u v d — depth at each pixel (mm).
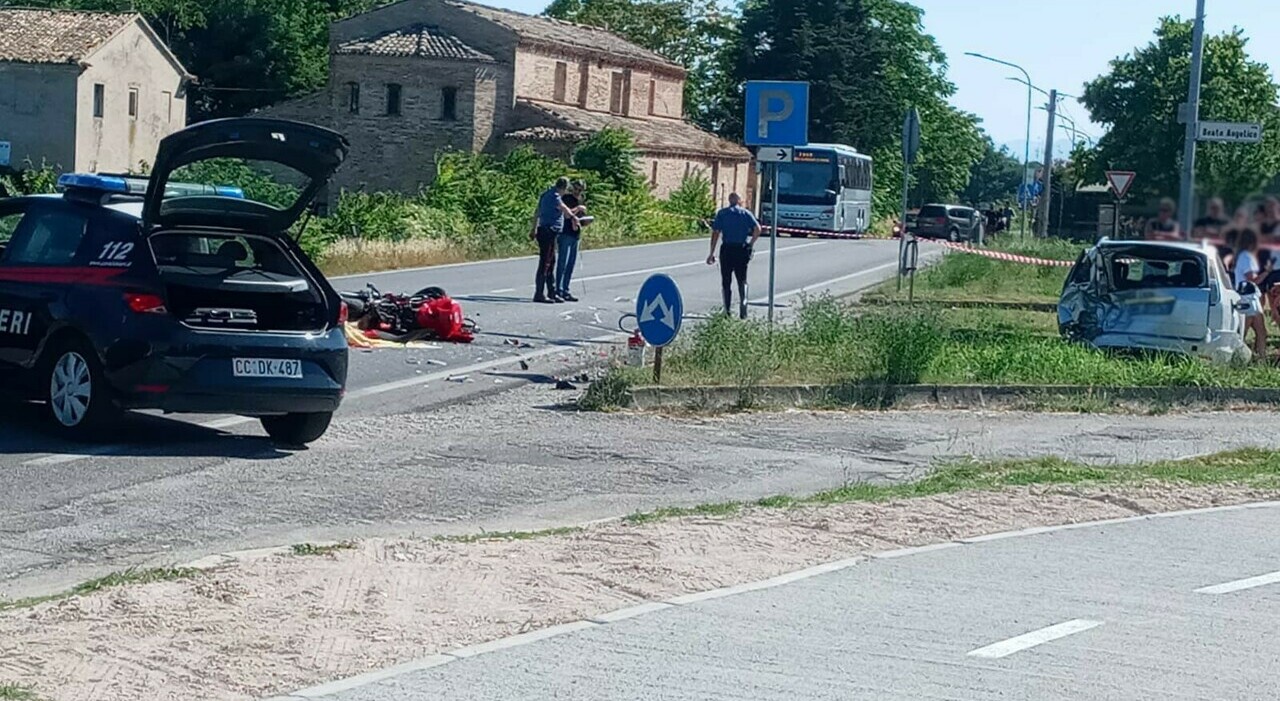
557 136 68125
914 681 6848
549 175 53844
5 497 10281
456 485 11516
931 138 98938
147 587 7730
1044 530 10539
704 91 103125
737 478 12469
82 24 68562
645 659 7023
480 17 70062
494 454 12883
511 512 10750
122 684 6262
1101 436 15812
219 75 82062
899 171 94000
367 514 10359
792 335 18703
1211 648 7609
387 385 16422
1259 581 9195
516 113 70000
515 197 46375
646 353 17766
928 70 98125
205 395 12008
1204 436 16094
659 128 80188
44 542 9188
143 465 11523
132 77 70062
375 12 71688
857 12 88188
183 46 81812
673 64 85312
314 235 33906
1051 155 53125
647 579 8516
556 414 15125
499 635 7312
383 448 12891
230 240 12945
